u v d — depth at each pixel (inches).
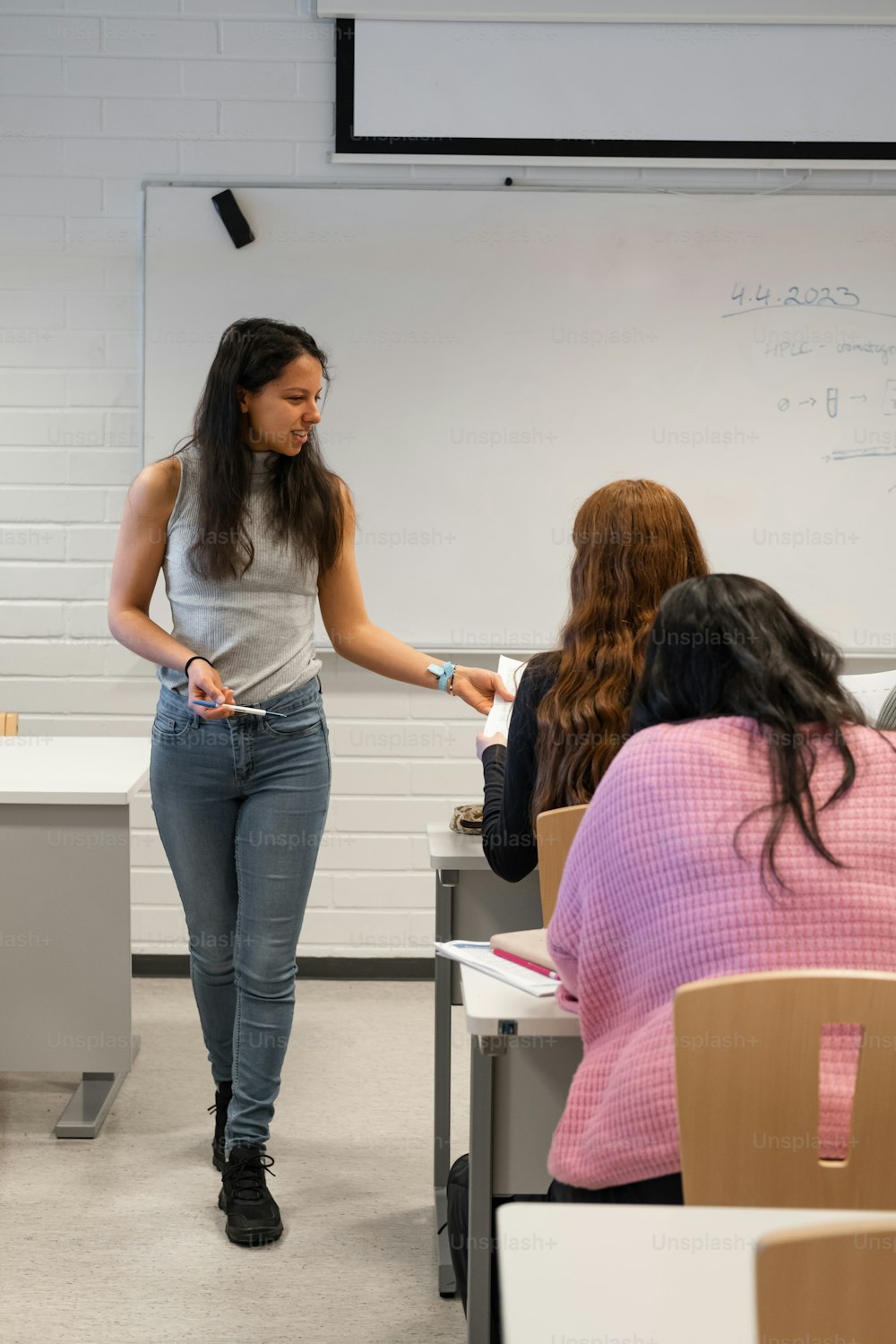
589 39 127.9
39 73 128.7
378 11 126.3
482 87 128.2
